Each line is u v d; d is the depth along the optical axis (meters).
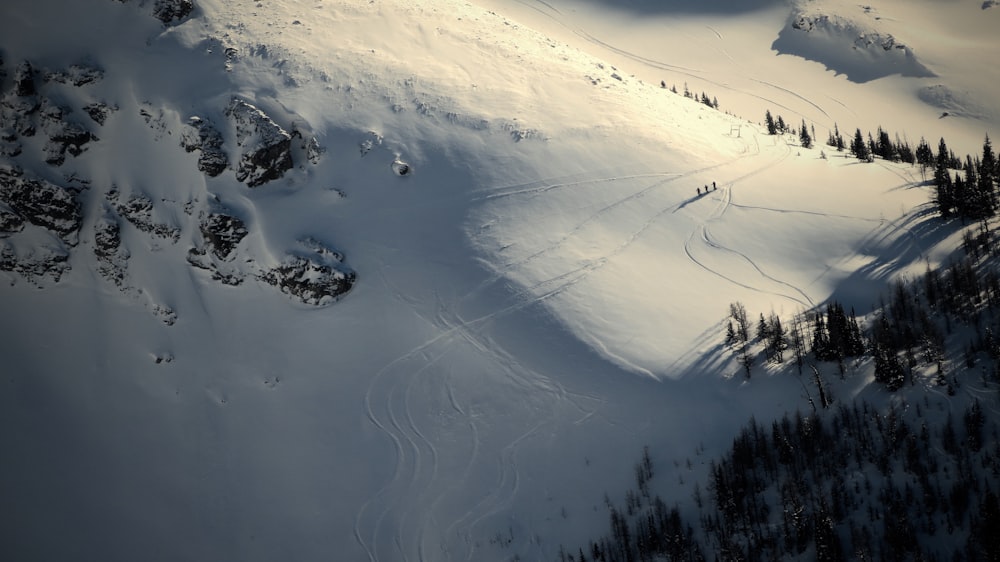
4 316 113.94
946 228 107.38
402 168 118.44
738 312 99.75
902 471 79.12
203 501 98.31
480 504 89.31
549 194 117.38
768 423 87.12
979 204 106.88
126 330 112.19
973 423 79.62
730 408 89.69
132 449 103.44
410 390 99.44
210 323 111.00
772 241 111.19
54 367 110.12
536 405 95.25
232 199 117.00
